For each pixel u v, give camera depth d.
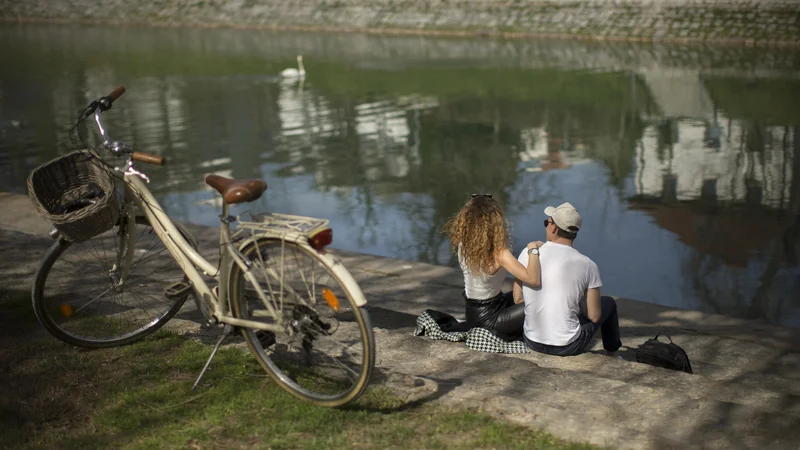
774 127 18.08
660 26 32.53
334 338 4.59
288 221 3.68
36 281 4.20
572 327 4.61
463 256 4.89
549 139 17.47
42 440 3.41
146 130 18.50
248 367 4.04
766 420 3.42
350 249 10.13
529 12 35.69
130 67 29.80
